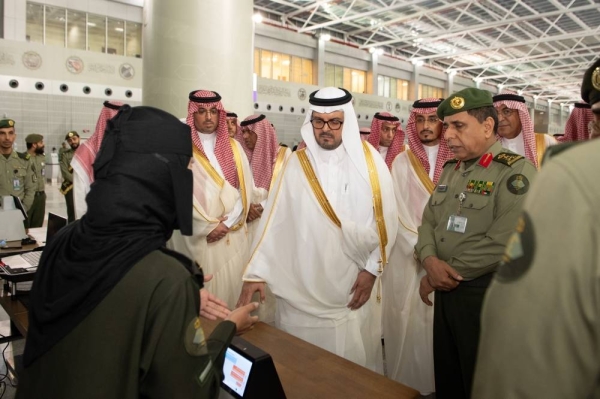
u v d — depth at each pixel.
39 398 0.81
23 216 3.23
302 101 16.50
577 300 0.52
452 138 1.67
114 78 12.56
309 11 15.05
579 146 0.58
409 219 2.52
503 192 1.54
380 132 3.76
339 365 1.37
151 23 3.54
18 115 11.29
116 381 0.77
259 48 15.66
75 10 12.22
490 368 0.59
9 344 3.09
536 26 15.79
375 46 18.08
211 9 3.52
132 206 0.81
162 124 0.85
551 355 0.53
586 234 0.52
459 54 18.19
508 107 2.60
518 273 0.57
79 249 0.82
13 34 11.20
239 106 3.78
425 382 2.46
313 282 1.97
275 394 1.05
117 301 0.78
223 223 2.66
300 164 2.02
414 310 2.46
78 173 2.66
